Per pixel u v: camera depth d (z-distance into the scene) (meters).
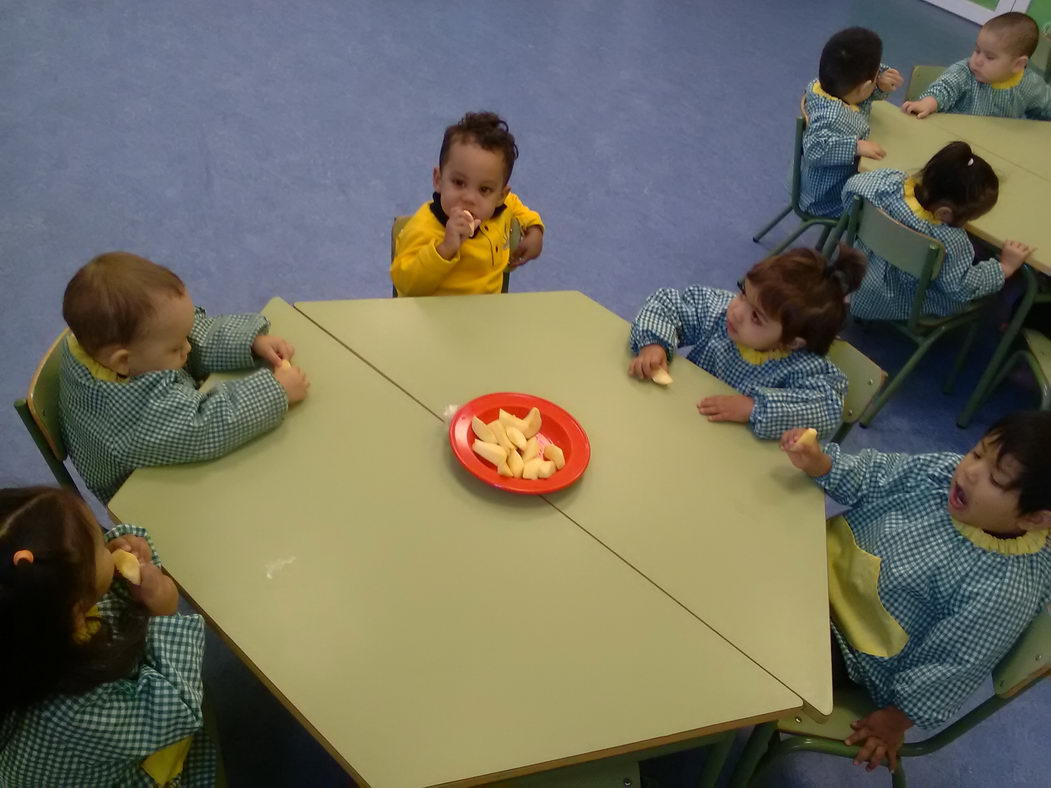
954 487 1.36
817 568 1.28
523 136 3.55
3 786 1.04
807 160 2.79
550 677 1.08
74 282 1.23
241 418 1.28
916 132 2.85
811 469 1.42
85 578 0.97
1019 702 1.97
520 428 1.37
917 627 1.43
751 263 3.15
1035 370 2.36
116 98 3.25
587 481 1.35
